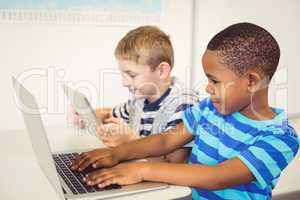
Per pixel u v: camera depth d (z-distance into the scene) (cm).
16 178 115
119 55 160
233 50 110
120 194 101
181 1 165
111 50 160
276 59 114
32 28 150
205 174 106
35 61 152
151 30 162
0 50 148
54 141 144
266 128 114
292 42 189
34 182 112
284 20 186
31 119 114
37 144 117
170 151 133
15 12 146
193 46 170
